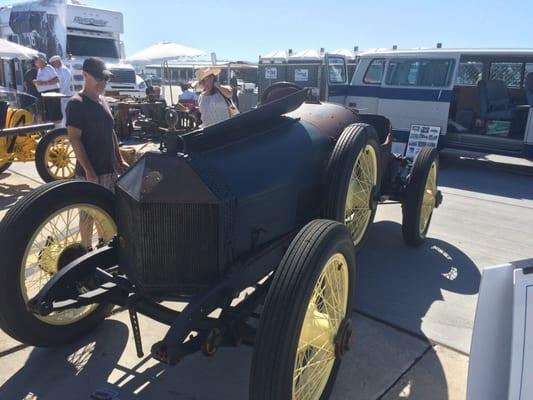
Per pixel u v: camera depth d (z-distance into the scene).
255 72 30.48
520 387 1.63
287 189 2.82
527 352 1.65
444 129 8.78
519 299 1.68
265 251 2.65
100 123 3.80
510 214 6.13
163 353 2.06
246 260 2.53
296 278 2.08
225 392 2.74
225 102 6.10
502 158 9.85
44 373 2.87
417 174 4.44
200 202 2.35
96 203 3.08
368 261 4.48
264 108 2.97
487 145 8.54
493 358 1.72
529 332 1.66
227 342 2.36
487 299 1.76
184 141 2.45
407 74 9.11
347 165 3.05
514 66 9.55
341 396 2.70
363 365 2.96
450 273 4.27
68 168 7.13
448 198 6.80
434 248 4.84
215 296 2.30
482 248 4.89
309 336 2.27
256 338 2.05
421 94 8.91
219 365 2.98
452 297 3.84
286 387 2.04
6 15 15.59
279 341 2.00
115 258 2.88
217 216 2.36
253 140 2.90
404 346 3.17
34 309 2.56
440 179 7.99
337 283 2.48
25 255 2.77
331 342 2.50
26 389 2.73
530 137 8.06
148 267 2.45
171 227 2.39
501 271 1.75
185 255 2.42
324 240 2.22
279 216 2.79
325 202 3.04
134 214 2.42
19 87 13.34
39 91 10.75
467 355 3.09
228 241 2.43
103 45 15.78
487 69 9.70
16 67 13.20
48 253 3.21
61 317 3.04
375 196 3.86
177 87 29.02
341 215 3.07
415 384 2.81
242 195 2.49
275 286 2.09
